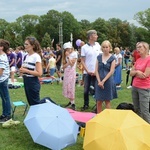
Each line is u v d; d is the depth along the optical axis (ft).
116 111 16.05
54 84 44.83
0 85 21.30
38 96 20.22
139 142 14.48
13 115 22.90
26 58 20.03
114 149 14.15
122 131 14.60
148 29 306.96
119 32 312.71
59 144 16.16
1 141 18.07
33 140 16.74
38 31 332.39
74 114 21.84
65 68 27.02
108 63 20.89
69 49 26.63
